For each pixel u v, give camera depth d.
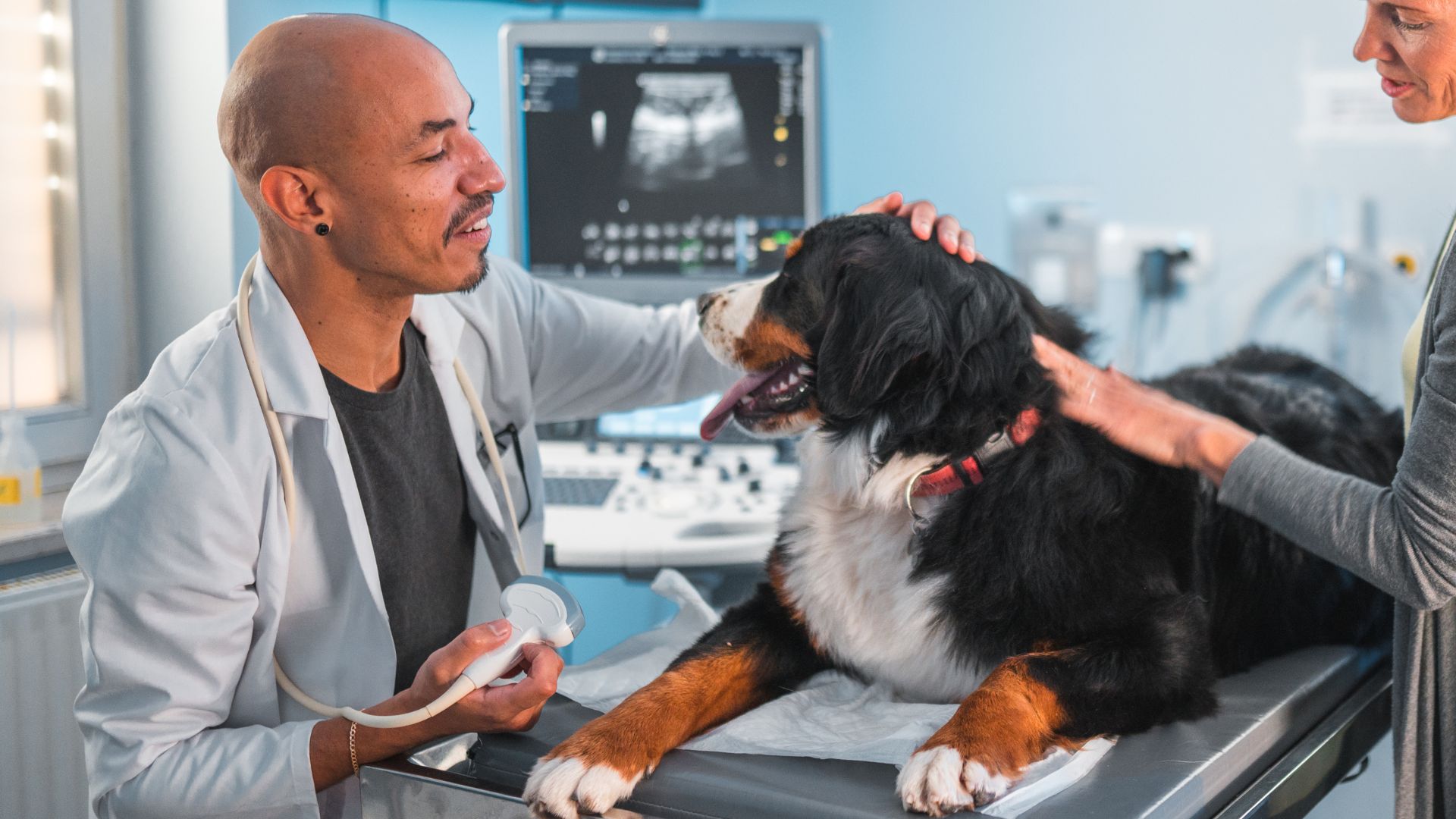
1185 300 3.15
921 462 1.22
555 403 1.73
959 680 1.21
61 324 2.14
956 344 1.21
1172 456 1.22
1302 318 3.08
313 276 1.24
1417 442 1.06
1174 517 1.26
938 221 1.35
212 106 2.14
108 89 2.15
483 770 1.11
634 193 2.61
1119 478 1.21
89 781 1.17
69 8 2.06
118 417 1.21
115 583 1.13
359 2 2.53
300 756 1.10
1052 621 1.16
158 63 2.16
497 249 2.95
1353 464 1.58
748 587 2.19
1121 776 1.00
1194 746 1.07
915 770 0.95
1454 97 1.11
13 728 1.79
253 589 1.23
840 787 0.99
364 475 1.29
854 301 1.28
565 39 2.54
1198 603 1.19
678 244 2.62
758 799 0.98
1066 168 3.22
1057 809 0.93
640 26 2.54
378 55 1.15
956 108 3.27
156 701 1.15
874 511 1.26
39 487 1.91
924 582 1.21
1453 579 1.07
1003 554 1.17
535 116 2.58
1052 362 1.25
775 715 1.13
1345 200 3.03
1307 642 1.47
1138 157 3.17
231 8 2.12
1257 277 3.11
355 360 1.30
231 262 2.17
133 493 1.14
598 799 0.97
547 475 2.36
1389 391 3.02
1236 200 3.11
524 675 1.29
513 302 1.59
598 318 1.66
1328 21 2.99
